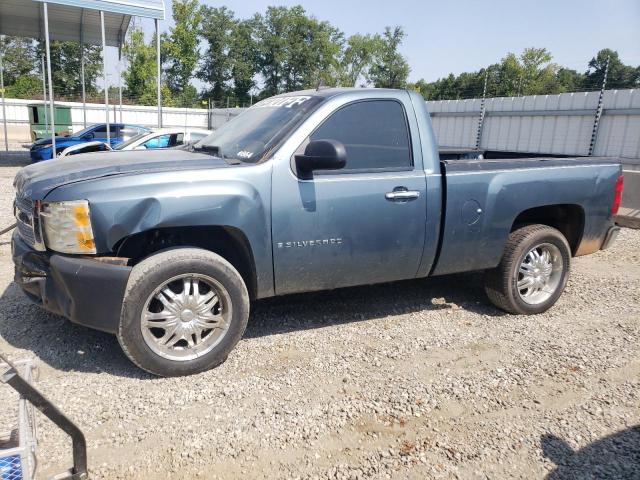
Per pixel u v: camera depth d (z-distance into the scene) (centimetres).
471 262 445
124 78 4797
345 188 380
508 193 442
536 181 455
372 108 402
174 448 273
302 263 377
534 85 5806
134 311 322
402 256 413
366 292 525
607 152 1234
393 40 7100
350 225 385
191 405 313
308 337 414
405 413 312
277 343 402
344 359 379
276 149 367
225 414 305
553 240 471
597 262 677
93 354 371
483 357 388
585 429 302
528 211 485
